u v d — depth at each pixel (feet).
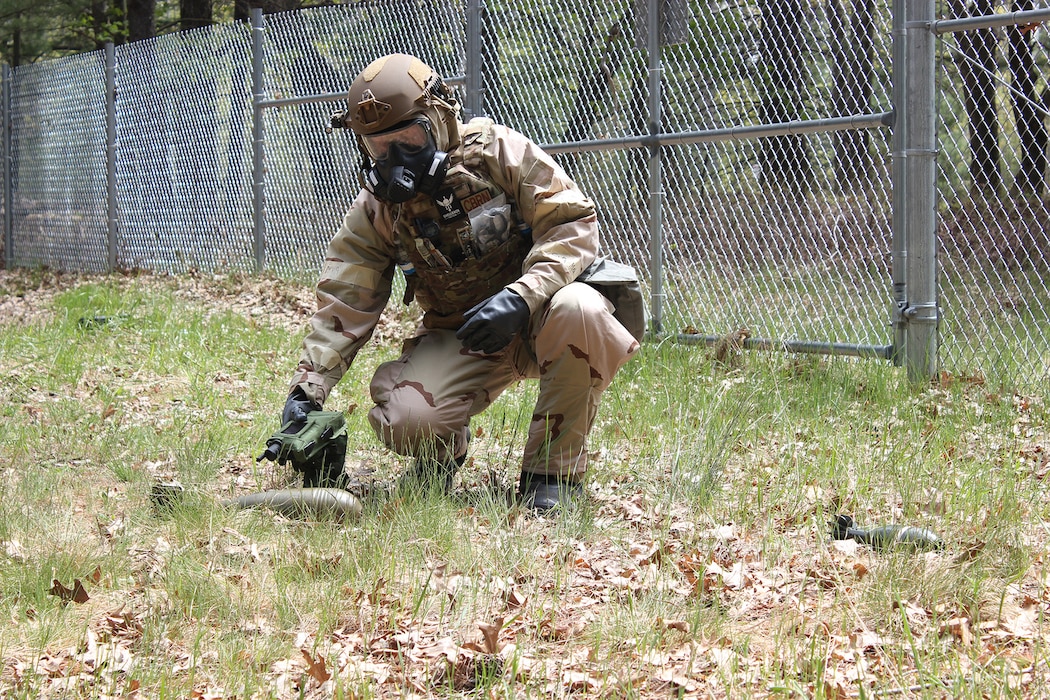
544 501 18.07
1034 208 32.32
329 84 45.16
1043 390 25.86
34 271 60.49
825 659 12.07
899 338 28.35
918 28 27.40
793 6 31.65
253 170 48.65
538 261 17.49
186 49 52.19
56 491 19.43
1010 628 13.26
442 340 19.44
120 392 28.12
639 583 14.90
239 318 39.32
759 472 19.98
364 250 19.04
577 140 35.94
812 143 32.19
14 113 64.75
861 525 17.40
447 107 17.56
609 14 35.12
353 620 13.93
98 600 14.64
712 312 33.42
